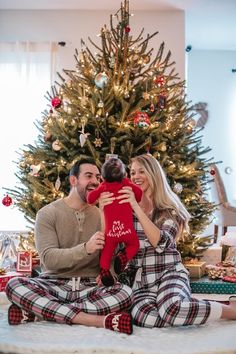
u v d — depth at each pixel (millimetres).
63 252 2264
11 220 4863
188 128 3377
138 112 3037
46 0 4734
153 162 2457
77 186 2406
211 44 6387
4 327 2113
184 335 2023
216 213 5301
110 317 2062
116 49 3221
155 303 2186
